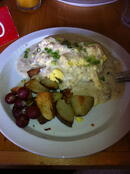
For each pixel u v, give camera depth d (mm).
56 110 315
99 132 296
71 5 496
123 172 418
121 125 293
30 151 265
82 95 340
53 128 306
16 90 338
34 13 474
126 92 342
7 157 267
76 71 360
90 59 365
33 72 368
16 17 464
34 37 418
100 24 457
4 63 380
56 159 267
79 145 271
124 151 275
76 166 265
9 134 280
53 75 356
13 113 308
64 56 360
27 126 303
